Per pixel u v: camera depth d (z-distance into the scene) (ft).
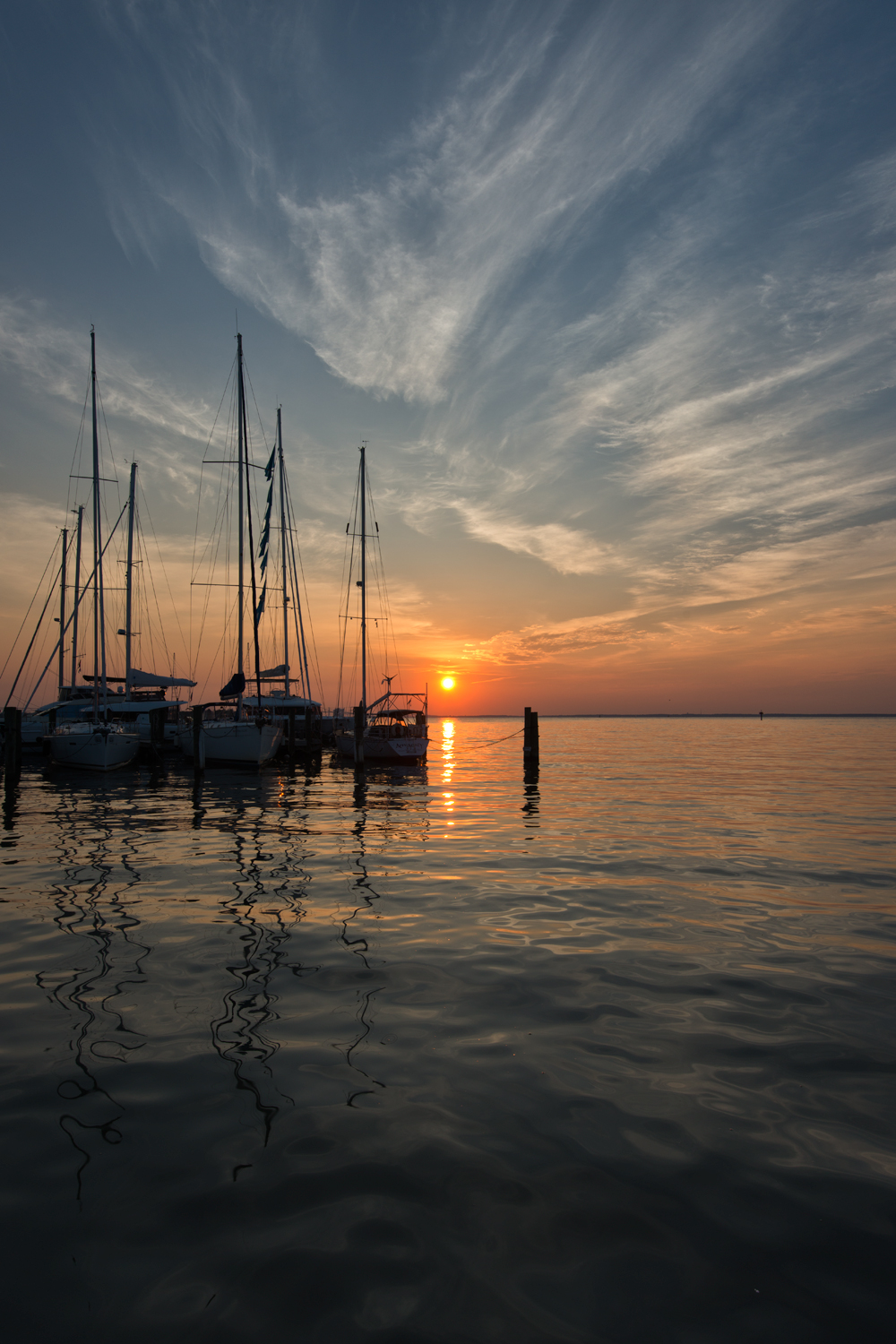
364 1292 9.96
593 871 38.09
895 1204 11.74
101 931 26.89
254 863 39.88
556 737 289.53
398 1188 12.10
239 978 22.03
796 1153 13.14
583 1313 9.62
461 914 29.55
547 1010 19.77
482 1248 10.77
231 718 115.14
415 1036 18.04
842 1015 19.48
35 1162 12.76
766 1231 11.12
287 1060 16.66
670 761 139.23
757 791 80.07
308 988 21.25
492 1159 12.91
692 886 34.71
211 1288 10.05
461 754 177.17
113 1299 9.84
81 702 126.21
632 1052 17.21
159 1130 13.76
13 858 40.96
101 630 110.52
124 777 98.02
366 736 121.49
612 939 26.32
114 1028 18.40
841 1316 9.55
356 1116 14.28
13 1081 15.60
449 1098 15.03
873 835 49.73
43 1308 9.69
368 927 27.58
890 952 24.85
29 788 82.89
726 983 21.89
